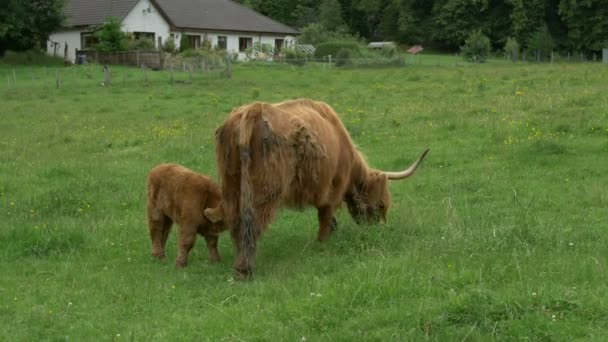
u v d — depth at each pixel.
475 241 8.45
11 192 13.51
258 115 7.95
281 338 6.25
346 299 6.89
